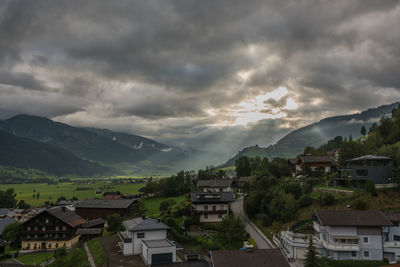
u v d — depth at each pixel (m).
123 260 67.81
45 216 108.44
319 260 57.78
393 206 78.12
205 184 149.50
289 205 90.31
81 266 63.38
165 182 185.50
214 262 51.12
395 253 64.06
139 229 72.62
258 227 94.75
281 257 52.81
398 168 89.50
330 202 87.56
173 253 65.94
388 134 154.75
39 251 103.75
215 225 91.00
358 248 64.19
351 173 101.12
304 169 135.62
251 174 176.12
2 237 115.38
